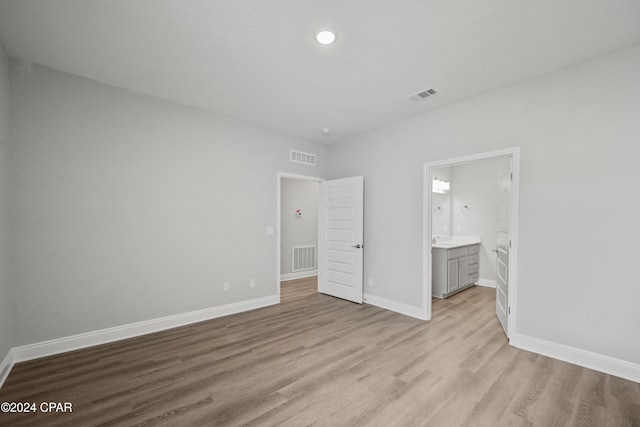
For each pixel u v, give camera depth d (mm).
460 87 2857
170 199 3229
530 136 2674
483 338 2922
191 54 2328
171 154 3240
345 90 2943
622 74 2230
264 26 1972
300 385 2070
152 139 3109
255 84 2830
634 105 2184
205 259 3492
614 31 1995
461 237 5691
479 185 5469
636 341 2156
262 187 4059
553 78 2557
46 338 2512
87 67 2539
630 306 2184
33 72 2471
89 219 2729
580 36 2059
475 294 4711
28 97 2447
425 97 3098
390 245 3906
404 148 3754
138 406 1824
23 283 2414
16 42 2174
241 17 1880
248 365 2359
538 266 2611
